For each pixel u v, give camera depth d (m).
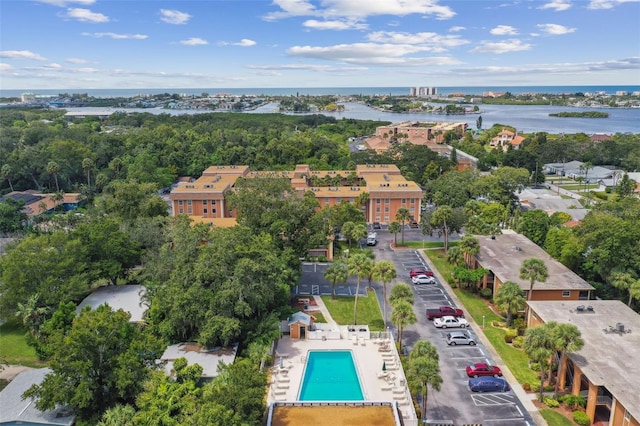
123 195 101.00
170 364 54.25
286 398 51.62
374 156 172.62
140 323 62.66
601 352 51.28
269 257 64.56
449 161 166.12
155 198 103.12
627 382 45.88
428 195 136.50
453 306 74.56
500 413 49.50
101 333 47.62
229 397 41.16
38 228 106.19
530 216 99.81
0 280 66.19
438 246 103.75
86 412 46.09
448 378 55.66
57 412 46.09
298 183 125.75
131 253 77.69
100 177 149.88
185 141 197.25
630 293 66.56
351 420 46.22
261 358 55.00
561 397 51.00
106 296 70.56
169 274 66.38
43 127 195.12
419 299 77.25
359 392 53.50
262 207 83.00
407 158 165.12
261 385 44.47
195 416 37.94
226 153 177.62
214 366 54.09
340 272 74.94
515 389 53.62
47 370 52.66
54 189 152.62
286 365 58.00
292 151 179.12
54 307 64.50
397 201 118.62
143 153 166.75
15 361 59.62
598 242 76.75
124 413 41.94
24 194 137.75
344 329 66.94
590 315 59.88
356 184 140.12
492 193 125.38
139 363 46.50
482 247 87.38
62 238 71.25
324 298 78.06
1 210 111.62
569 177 178.38
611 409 45.00
